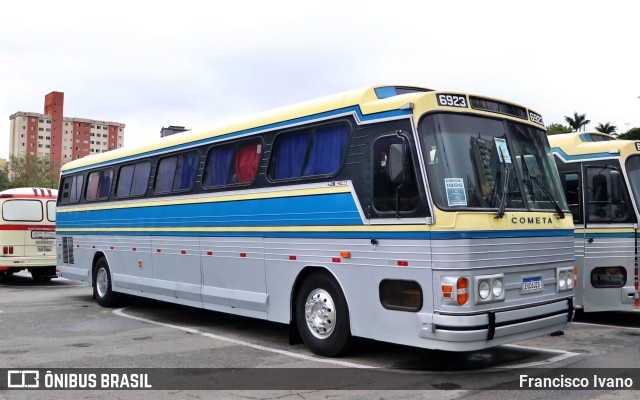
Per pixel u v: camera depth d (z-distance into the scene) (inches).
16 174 2787.9
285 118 339.3
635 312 475.8
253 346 339.3
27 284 773.3
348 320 296.5
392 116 278.2
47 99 5295.3
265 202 345.4
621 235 396.5
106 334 381.4
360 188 289.4
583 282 402.9
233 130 378.0
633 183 400.2
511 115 299.1
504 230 265.9
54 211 769.6
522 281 272.7
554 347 334.0
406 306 266.4
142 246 462.0
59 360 306.8
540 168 303.9
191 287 406.0
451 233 251.4
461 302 248.4
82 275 549.3
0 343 352.5
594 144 413.1
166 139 448.1
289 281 327.6
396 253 270.5
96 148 5610.2
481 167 273.1
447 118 272.8
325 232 305.7
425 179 260.5
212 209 387.5
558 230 296.2
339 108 306.7
